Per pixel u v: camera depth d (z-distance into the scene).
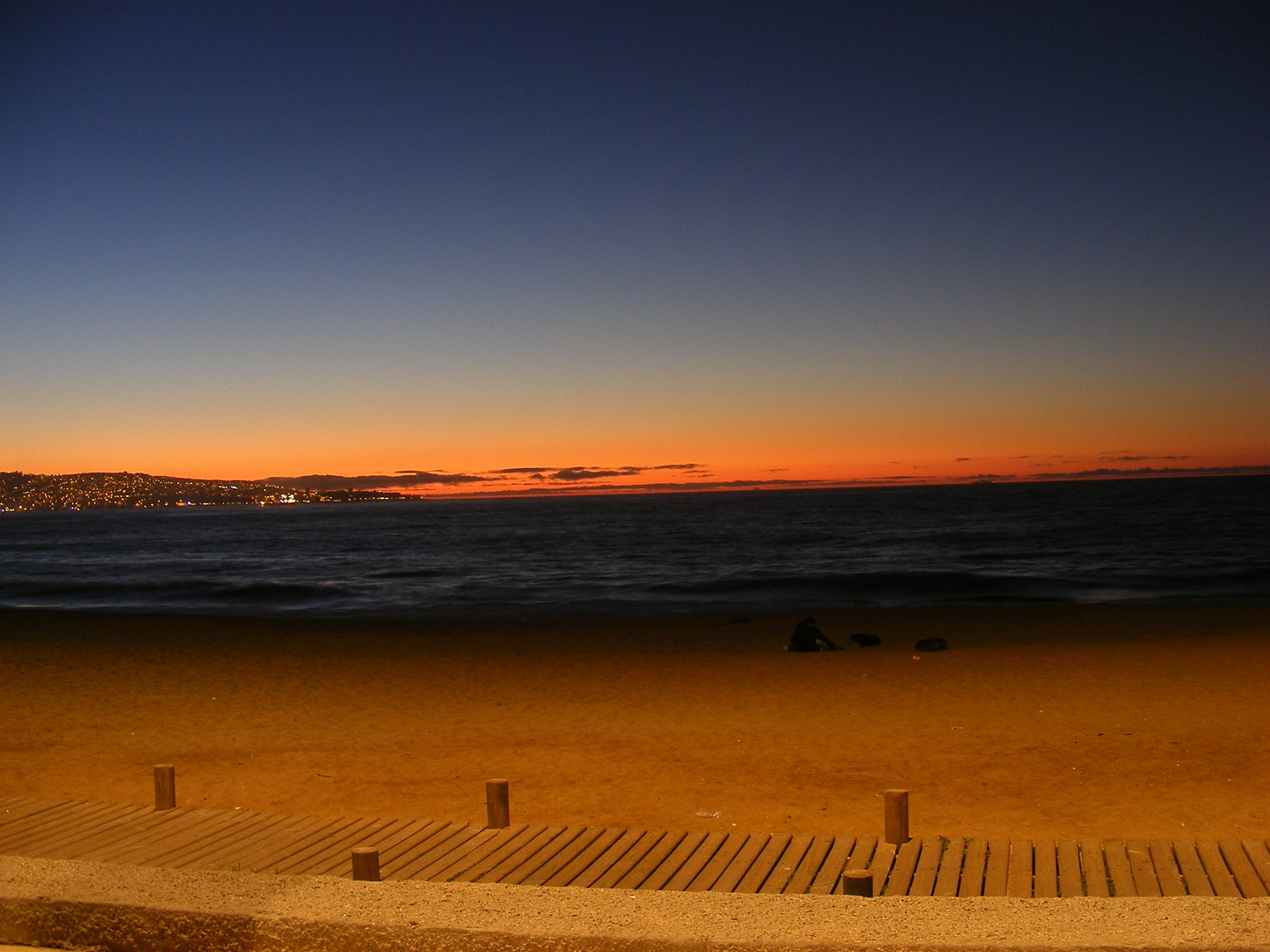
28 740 11.91
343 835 6.48
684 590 33.84
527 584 37.56
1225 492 163.12
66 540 87.56
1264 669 15.23
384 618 26.53
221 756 11.00
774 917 3.14
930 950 2.89
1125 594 29.70
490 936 3.07
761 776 9.77
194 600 32.34
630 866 5.90
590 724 12.53
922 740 11.18
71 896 3.44
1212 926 2.96
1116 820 8.09
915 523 86.25
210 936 3.26
